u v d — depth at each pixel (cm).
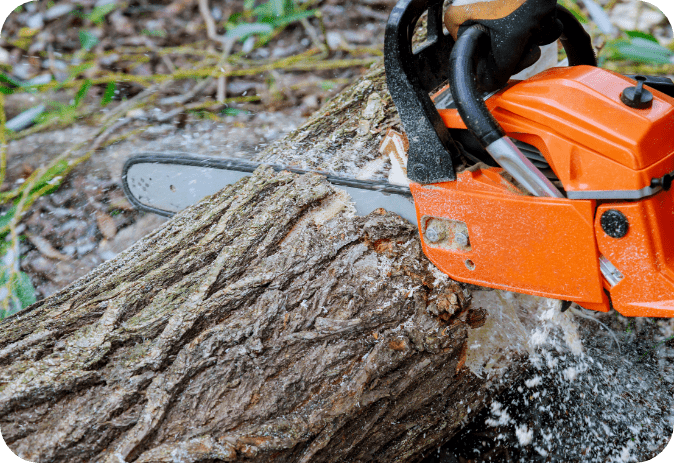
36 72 241
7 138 213
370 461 148
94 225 191
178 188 173
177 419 144
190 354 147
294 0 253
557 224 142
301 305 150
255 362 147
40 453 142
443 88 154
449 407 152
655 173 138
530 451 155
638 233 139
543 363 157
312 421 144
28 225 191
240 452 142
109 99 214
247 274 153
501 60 143
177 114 225
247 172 166
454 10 145
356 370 148
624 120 139
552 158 142
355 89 175
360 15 262
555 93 142
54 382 145
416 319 151
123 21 264
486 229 146
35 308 157
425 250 153
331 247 155
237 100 228
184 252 157
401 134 158
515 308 155
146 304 152
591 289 143
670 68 203
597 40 209
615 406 155
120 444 142
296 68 234
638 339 161
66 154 207
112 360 148
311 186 161
